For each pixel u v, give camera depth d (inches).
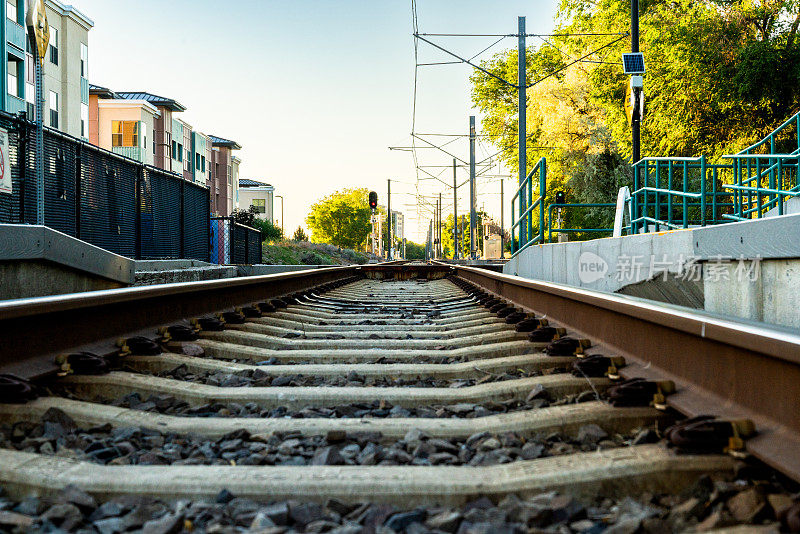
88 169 505.7
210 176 2802.7
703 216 363.6
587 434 112.7
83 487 88.9
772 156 411.2
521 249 605.9
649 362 144.5
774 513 78.7
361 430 117.9
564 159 1504.7
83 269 343.0
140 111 1935.3
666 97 1047.0
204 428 118.3
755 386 101.4
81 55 1673.2
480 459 102.8
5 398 121.0
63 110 1592.0
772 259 197.9
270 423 120.6
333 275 634.2
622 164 1428.4
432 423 120.0
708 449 94.3
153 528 77.7
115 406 132.7
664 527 76.8
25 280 289.7
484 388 146.7
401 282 698.8
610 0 1336.1
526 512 81.5
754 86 956.0
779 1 999.0
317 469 94.3
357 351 195.2
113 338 176.7
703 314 141.9
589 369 148.3
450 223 4633.4
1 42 1184.2
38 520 79.9
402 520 80.9
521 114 882.8
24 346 139.9
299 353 193.0
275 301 326.6
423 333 245.9
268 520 80.0
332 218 4817.9
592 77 1401.3
